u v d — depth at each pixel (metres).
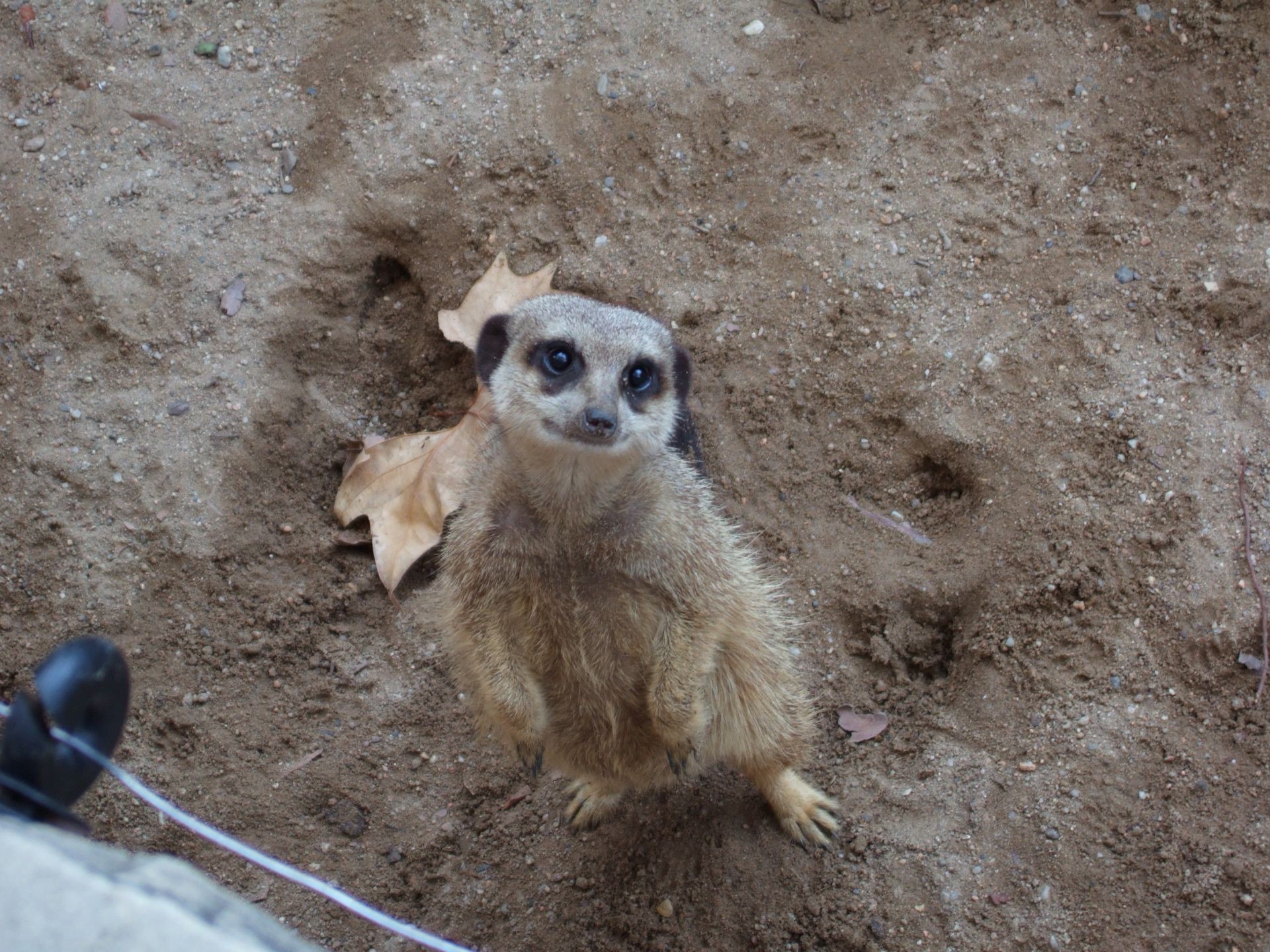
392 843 0.77
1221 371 0.82
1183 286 0.84
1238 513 0.78
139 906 0.39
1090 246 0.86
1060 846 0.73
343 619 0.82
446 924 0.75
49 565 0.80
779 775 0.75
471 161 0.90
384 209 0.89
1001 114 0.89
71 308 0.85
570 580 0.69
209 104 0.90
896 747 0.79
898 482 0.84
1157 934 0.71
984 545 0.81
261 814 0.77
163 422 0.83
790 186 0.89
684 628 0.70
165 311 0.85
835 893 0.74
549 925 0.75
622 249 0.88
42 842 0.41
